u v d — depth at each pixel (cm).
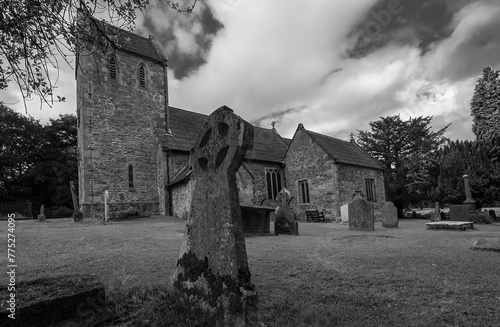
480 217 1678
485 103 2934
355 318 314
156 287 396
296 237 1027
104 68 2023
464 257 606
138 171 2078
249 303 290
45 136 3975
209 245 334
